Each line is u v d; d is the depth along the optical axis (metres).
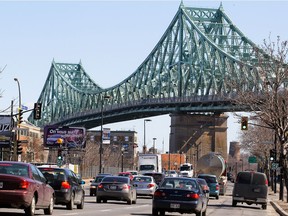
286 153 61.47
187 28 168.25
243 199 54.66
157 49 177.38
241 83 76.44
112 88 191.25
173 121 173.75
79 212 34.66
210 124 174.75
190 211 34.81
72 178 36.81
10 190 26.78
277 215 46.03
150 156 103.88
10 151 77.75
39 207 28.95
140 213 37.56
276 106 59.34
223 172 86.06
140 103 176.00
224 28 173.25
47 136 116.12
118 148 193.00
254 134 116.88
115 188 47.72
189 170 123.50
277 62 61.88
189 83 167.75
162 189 35.16
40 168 35.97
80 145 115.69
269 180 122.44
